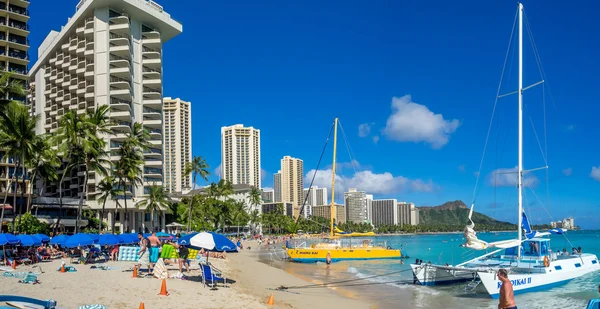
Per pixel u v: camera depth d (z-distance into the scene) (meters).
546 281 27.80
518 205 28.88
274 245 109.00
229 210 141.88
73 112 55.03
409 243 136.38
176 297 18.22
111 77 97.88
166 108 175.50
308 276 38.06
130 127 95.94
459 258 60.38
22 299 10.66
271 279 33.84
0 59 84.25
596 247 83.31
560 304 23.88
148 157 101.31
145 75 104.12
